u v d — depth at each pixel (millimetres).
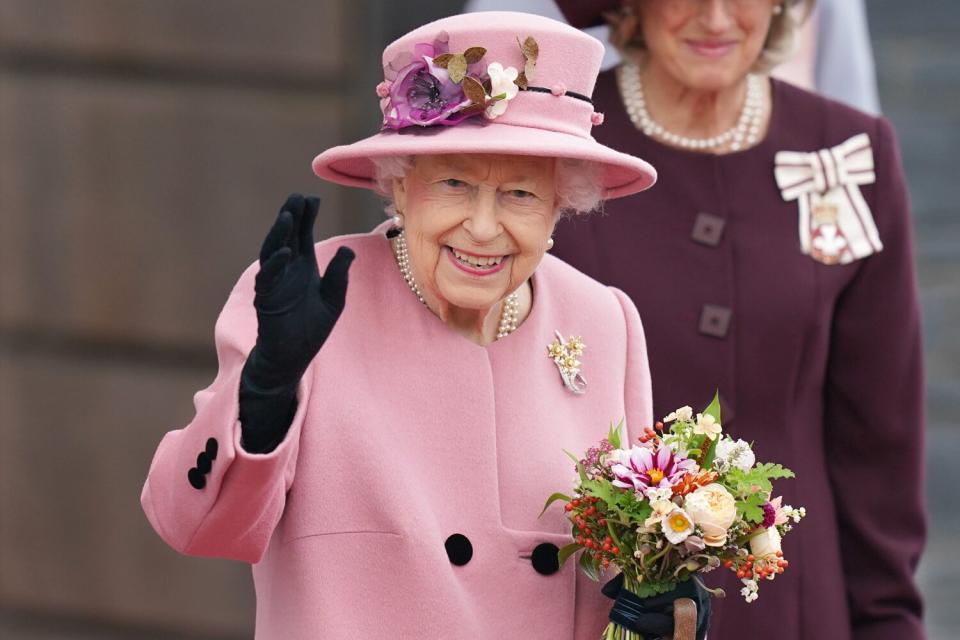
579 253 13180
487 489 10055
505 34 9648
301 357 8797
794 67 17031
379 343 10195
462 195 9617
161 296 21703
